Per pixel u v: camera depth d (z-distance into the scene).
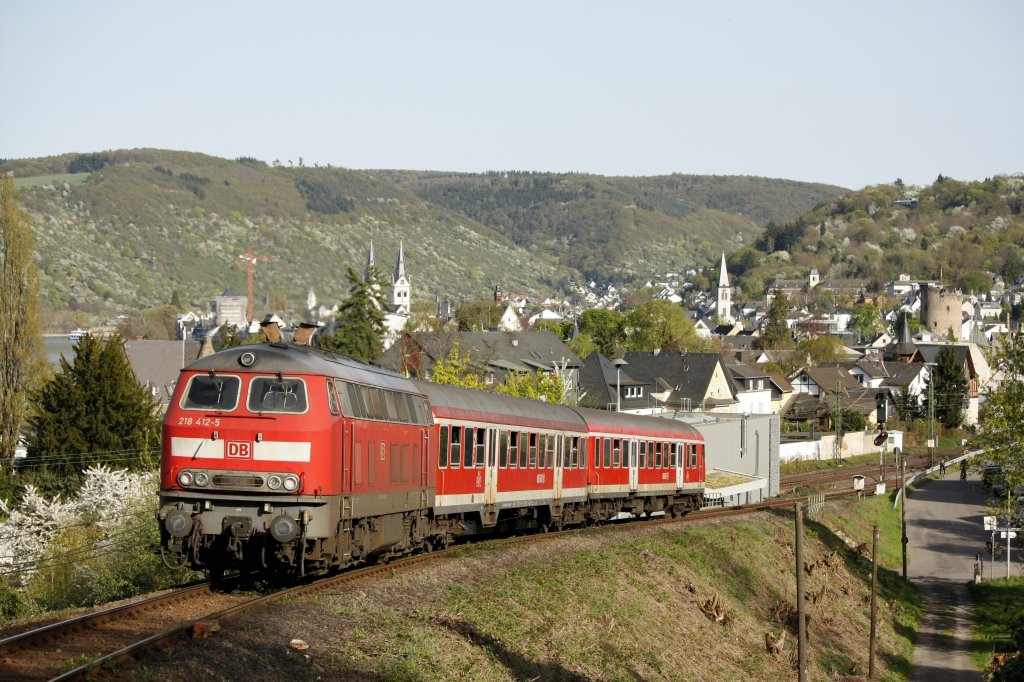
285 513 19.30
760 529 47.50
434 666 17.91
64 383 54.12
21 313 56.38
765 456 71.62
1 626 16.70
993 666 35.12
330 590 20.47
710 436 63.09
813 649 36.16
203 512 19.48
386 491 23.06
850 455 108.25
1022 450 52.12
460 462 28.75
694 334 162.75
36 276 57.00
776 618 37.16
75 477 51.31
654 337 158.25
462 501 28.95
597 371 107.31
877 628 44.41
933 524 73.75
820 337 169.25
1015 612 48.06
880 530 68.12
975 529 71.94
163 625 16.53
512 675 19.86
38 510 40.25
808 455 101.31
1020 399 52.06
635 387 110.44
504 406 32.53
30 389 56.28
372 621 19.14
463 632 20.77
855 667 36.34
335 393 20.14
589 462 38.50
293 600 18.98
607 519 41.44
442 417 27.61
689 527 42.62
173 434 19.52
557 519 36.38
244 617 17.34
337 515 19.97
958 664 40.97
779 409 131.88
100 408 54.16
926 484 91.75
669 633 29.06
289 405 19.47
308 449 19.34
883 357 174.62
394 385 24.30
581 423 38.06
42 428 53.78
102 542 36.31
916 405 127.06
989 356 54.09
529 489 33.59
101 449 53.91
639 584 31.06
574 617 25.62
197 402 19.58
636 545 35.03
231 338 76.75
